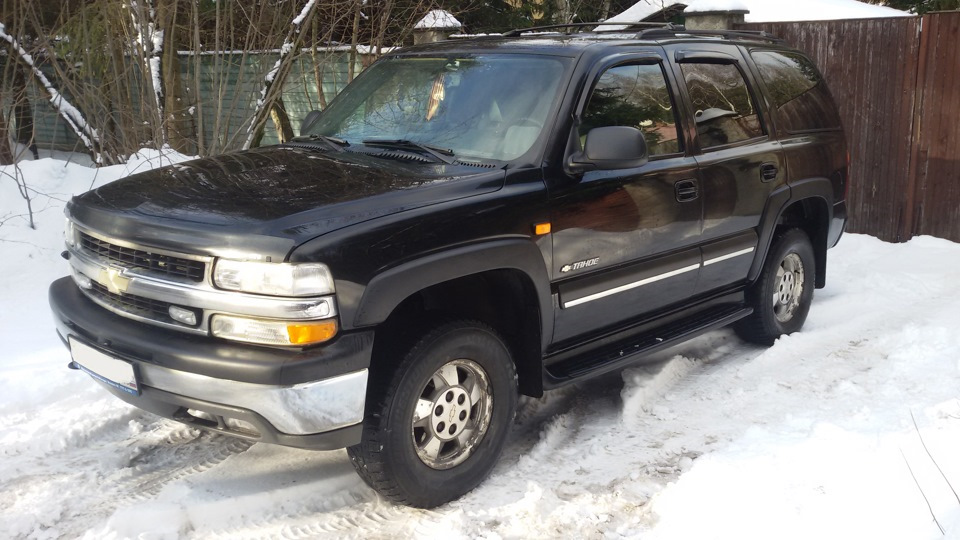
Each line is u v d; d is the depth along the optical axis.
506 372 3.70
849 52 8.82
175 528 3.34
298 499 3.60
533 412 4.54
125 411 4.29
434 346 3.37
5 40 8.39
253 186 3.55
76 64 9.20
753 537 3.18
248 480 3.73
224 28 9.26
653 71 4.53
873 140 8.84
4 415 4.20
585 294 4.01
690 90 4.71
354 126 4.45
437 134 4.12
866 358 5.27
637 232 4.21
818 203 5.77
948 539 3.05
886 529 3.17
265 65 9.43
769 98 5.33
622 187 4.11
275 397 3.01
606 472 3.86
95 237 3.48
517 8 14.30
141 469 3.81
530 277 3.70
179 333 3.20
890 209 8.85
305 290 3.00
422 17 10.50
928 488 3.40
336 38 11.06
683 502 3.46
